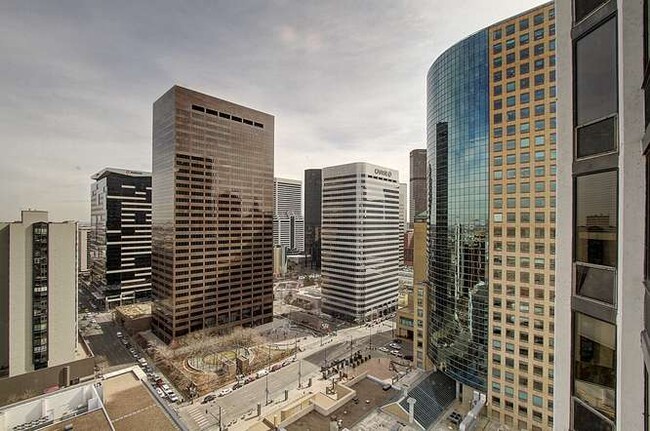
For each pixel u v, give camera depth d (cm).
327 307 14262
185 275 10800
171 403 7206
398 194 15088
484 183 6694
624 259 996
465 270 7025
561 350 1283
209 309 11381
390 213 14612
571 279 1245
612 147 1063
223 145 11900
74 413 4734
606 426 1095
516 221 6275
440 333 7700
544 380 5956
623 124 996
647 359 868
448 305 7431
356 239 13200
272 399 7412
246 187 12544
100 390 5162
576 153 1216
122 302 15788
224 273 11800
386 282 14450
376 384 7325
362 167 13200
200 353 9675
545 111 5956
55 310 7750
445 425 6456
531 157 6106
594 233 1140
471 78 6919
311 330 12294
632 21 975
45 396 4894
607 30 1084
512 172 6325
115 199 15700
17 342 7269
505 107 6412
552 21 5881
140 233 16450
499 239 6488
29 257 7488
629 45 981
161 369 8831
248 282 12512
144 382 5522
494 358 6544
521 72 6222
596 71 1129
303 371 8881
